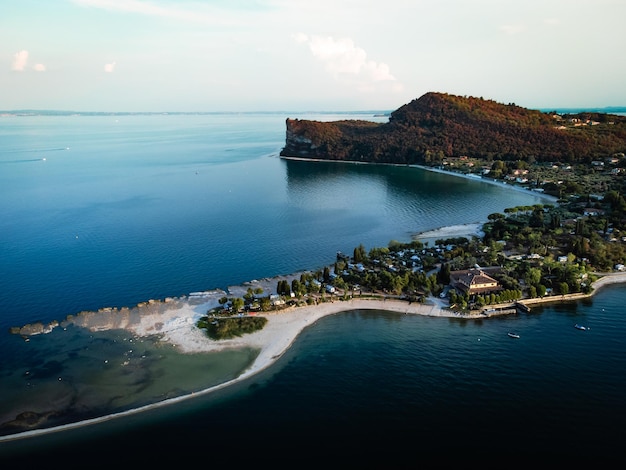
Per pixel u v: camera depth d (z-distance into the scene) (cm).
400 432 10256
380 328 15025
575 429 10294
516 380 12088
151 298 17000
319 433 10250
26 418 10706
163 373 12438
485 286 17162
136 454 9688
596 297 17100
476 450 9731
